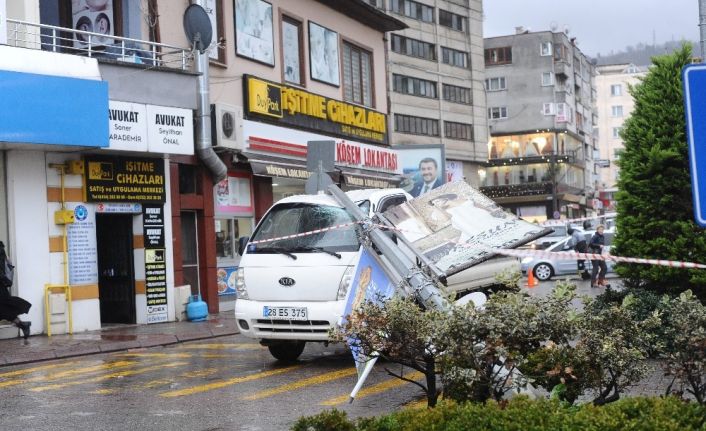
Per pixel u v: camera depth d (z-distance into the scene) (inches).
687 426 190.1
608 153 5354.3
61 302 684.7
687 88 182.7
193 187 858.8
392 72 2310.5
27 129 633.6
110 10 816.9
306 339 467.8
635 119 470.6
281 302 471.8
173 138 773.3
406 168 1648.6
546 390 258.4
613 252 473.4
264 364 496.7
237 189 943.7
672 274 447.5
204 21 826.8
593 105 4269.2
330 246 473.7
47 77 647.8
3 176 673.0
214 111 866.8
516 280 251.9
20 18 693.3
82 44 821.2
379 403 365.7
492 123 3351.4
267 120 993.5
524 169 3280.0
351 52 1250.0
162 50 836.0
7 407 377.7
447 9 2536.9
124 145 722.8
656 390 335.9
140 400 387.2
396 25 1337.4
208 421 337.4
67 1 832.9
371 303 258.1
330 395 388.5
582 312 254.1
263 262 480.4
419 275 333.4
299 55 1101.1
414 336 245.1
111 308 785.6
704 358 230.4
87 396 401.7
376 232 355.9
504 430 197.0
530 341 237.0
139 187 762.2
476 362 233.5
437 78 2485.2
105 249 788.6
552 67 3304.6
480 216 481.7
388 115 1354.6
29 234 678.5
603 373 242.8
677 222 447.2
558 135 3329.2
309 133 1083.9
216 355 546.0
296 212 503.8
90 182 719.7
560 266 1353.3
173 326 741.3
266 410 357.1
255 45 993.5
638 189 460.1
